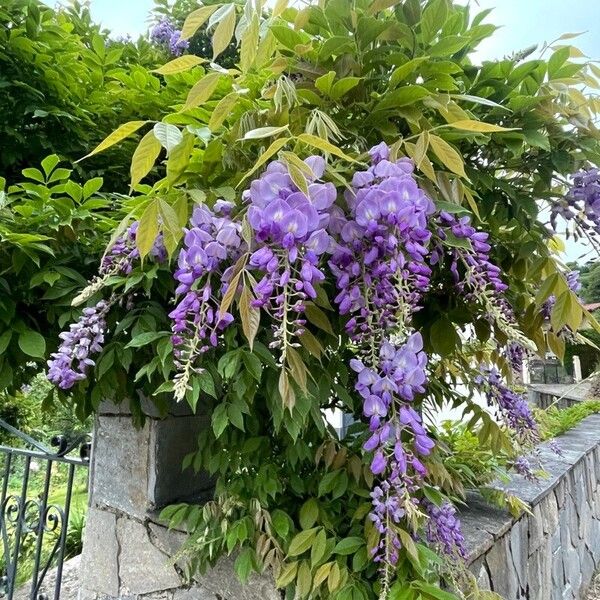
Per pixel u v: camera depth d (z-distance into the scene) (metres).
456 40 0.97
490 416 1.49
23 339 1.25
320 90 0.96
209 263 0.82
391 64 1.02
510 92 1.10
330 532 1.27
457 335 1.25
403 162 0.85
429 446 0.87
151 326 1.19
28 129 1.94
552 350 1.24
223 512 1.31
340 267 0.86
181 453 1.71
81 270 1.44
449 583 1.29
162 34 2.66
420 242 0.83
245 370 1.05
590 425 4.31
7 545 2.12
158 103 1.93
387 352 0.88
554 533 2.46
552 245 1.33
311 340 0.93
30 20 1.85
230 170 0.98
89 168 2.03
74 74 1.92
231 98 0.87
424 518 1.24
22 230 1.29
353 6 0.99
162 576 1.54
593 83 1.11
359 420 1.46
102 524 1.75
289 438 1.30
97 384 1.34
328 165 0.84
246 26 0.83
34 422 5.24
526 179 1.20
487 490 1.87
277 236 0.75
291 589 1.24
